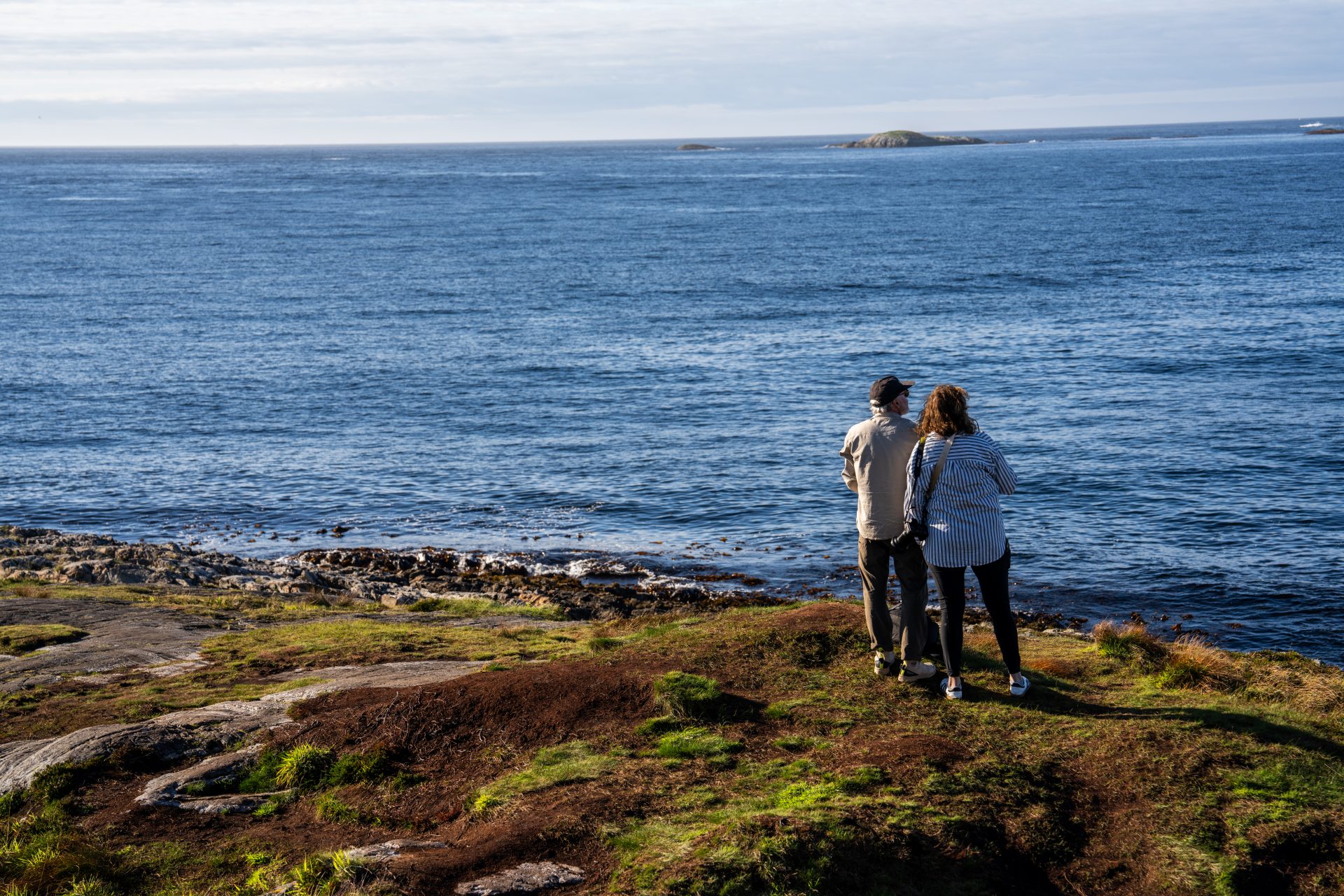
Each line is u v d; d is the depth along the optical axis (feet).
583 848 14.60
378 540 68.85
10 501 78.13
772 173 638.53
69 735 20.74
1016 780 15.79
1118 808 15.25
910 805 14.97
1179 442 82.38
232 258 237.86
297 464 86.74
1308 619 50.55
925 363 117.60
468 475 82.58
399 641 32.65
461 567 62.49
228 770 18.94
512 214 361.30
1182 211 301.22
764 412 98.68
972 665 21.40
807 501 73.46
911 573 19.75
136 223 330.54
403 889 13.67
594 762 17.28
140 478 83.71
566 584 58.23
